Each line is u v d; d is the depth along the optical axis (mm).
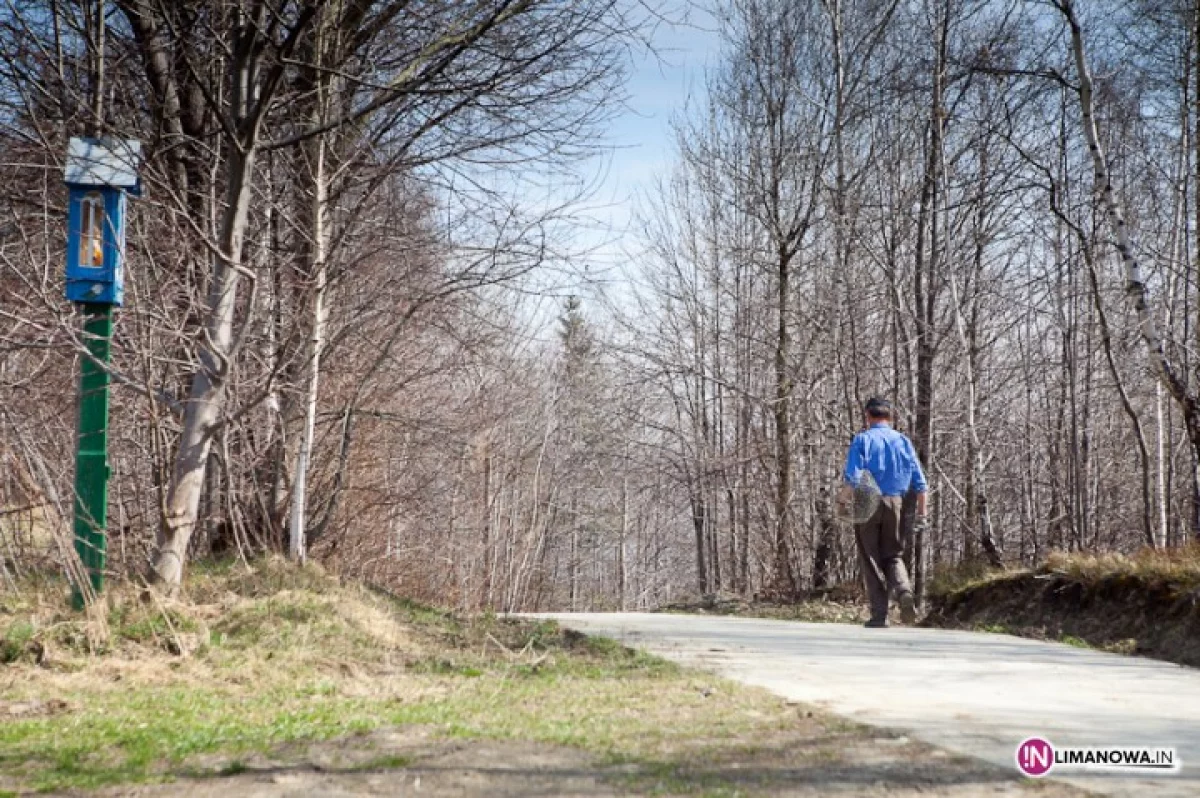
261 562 10406
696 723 5332
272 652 7699
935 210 19078
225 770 4496
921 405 18625
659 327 28500
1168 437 24297
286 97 11477
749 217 26344
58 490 9445
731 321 28391
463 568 16922
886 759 4477
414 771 4363
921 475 10875
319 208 11930
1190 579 9797
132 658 7465
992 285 23578
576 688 6648
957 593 13469
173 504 9047
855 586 18656
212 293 9438
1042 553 25078
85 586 8008
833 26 20391
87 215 8484
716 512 30500
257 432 12078
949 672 7332
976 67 16609
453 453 15281
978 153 20781
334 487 12570
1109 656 8602
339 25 11820
